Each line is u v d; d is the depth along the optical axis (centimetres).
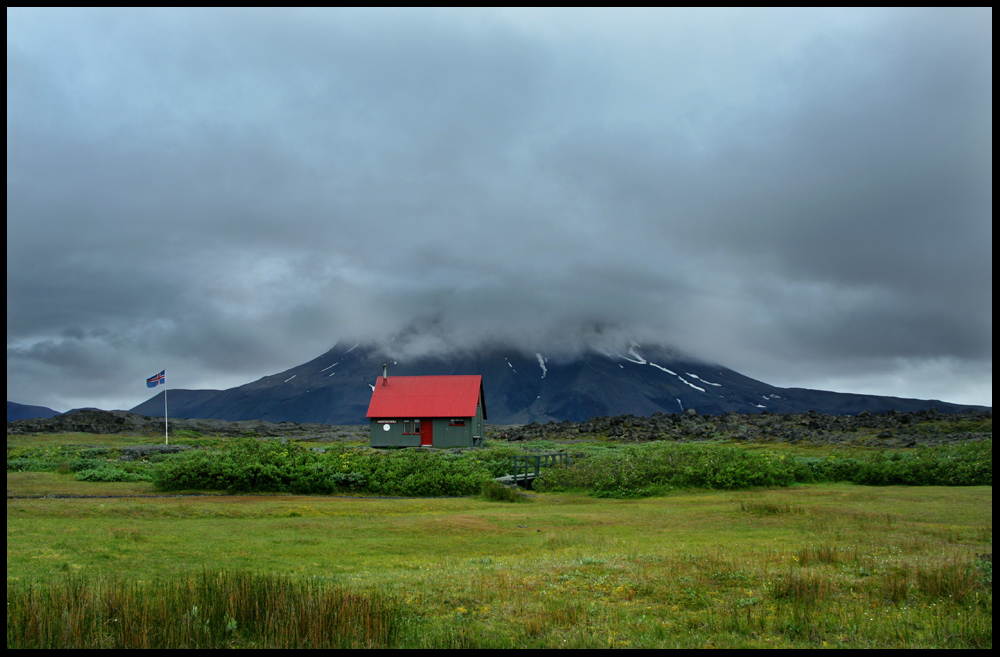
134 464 4219
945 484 4125
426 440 7275
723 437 8069
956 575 1401
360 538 2311
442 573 1642
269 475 3600
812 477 4359
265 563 1833
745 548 2031
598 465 4228
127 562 1764
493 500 3534
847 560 1717
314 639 1056
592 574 1573
